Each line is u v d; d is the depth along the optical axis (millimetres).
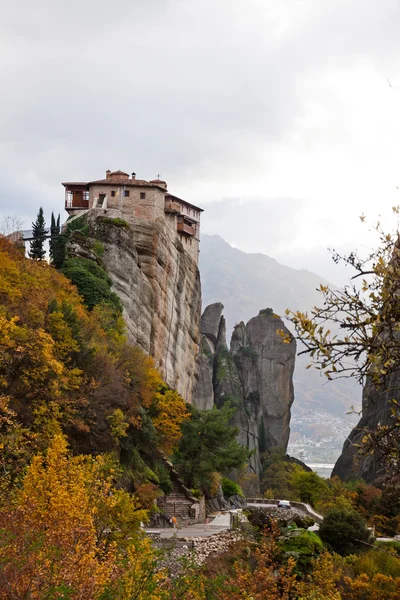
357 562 39594
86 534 16844
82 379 43406
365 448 10242
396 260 9672
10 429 28344
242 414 168750
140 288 83625
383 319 9445
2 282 45812
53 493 18672
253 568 35250
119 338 60594
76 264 72750
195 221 111875
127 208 91125
